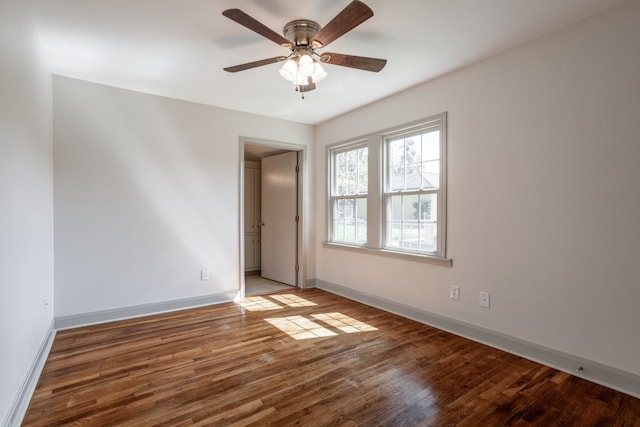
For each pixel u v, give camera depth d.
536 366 2.35
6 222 1.62
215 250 3.94
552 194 2.33
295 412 1.83
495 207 2.66
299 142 4.62
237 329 3.09
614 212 2.05
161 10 2.05
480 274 2.78
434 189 3.18
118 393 2.01
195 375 2.23
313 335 2.94
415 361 2.44
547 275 2.36
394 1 1.96
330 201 4.54
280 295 4.32
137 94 3.44
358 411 1.84
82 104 3.16
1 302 1.52
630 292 1.99
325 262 4.61
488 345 2.71
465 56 2.67
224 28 2.27
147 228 3.51
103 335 2.93
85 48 2.55
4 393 1.56
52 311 2.95
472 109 2.81
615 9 2.03
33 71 2.20
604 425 1.73
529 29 2.28
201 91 3.45
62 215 3.06
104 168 3.27
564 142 2.26
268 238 5.37
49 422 1.74
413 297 3.36
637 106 1.95
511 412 1.83
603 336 2.10
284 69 2.21
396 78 3.10
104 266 3.28
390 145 3.69
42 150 2.53
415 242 3.39
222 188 3.98
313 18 2.14
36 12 2.08
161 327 3.13
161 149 3.58
